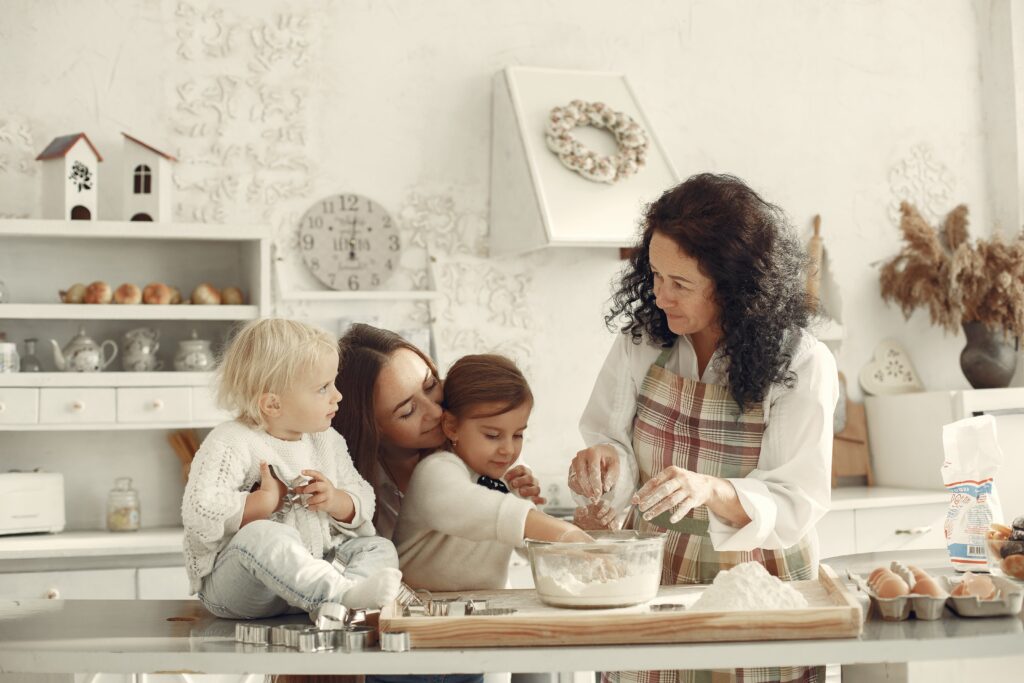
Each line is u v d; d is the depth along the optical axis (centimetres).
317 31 364
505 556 164
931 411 385
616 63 395
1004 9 433
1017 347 403
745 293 151
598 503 164
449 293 371
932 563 188
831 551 354
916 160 430
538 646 117
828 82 421
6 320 334
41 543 298
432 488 157
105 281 342
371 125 368
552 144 354
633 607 131
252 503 140
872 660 115
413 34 373
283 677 144
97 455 339
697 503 142
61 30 343
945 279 398
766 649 114
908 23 433
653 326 172
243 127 356
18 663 119
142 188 328
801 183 415
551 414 379
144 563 298
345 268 362
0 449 332
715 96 406
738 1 411
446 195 373
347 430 162
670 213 154
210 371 324
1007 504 369
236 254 353
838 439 408
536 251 381
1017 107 430
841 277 417
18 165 338
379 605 126
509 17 383
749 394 155
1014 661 151
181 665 117
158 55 350
